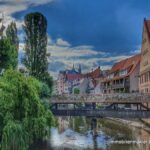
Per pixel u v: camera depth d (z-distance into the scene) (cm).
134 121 7606
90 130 6334
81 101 5594
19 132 2531
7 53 3209
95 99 5603
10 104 2559
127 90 10038
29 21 6744
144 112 5206
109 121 8375
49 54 6675
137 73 9706
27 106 2694
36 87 3200
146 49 7962
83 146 4509
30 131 2744
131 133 5841
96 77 16825
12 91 2638
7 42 3250
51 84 5828
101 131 6188
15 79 2742
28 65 6494
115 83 11412
